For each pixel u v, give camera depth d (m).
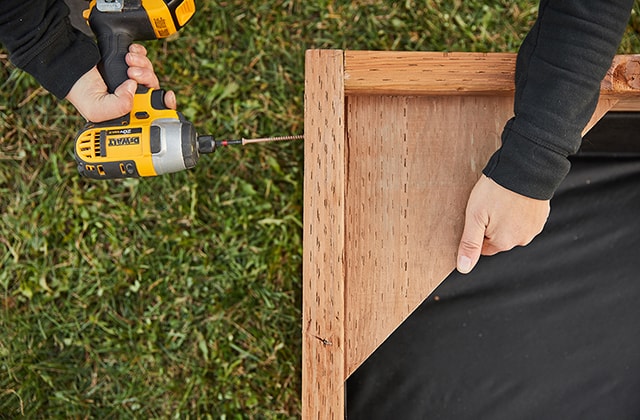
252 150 1.71
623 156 1.46
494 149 1.00
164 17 1.15
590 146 1.40
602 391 1.36
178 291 1.67
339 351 0.89
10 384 1.63
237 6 1.76
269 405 1.64
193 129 1.11
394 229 0.99
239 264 1.68
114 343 1.66
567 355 1.38
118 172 1.11
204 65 1.74
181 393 1.64
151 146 1.08
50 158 1.70
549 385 1.37
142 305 1.67
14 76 1.71
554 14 0.85
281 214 1.70
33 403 1.62
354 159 1.00
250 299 1.67
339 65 0.94
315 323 0.90
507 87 0.95
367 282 0.98
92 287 1.67
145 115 1.10
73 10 1.27
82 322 1.66
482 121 1.00
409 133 1.00
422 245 0.98
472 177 0.99
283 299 1.67
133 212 1.69
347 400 1.37
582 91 0.85
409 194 0.99
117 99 1.06
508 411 1.36
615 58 0.95
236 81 1.73
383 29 1.76
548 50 0.86
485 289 1.42
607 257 1.42
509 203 0.90
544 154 0.86
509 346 1.39
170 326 1.66
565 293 1.41
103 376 1.65
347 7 1.76
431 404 1.37
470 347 1.39
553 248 1.42
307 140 0.93
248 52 1.75
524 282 1.42
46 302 1.67
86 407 1.64
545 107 0.85
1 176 1.69
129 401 1.64
